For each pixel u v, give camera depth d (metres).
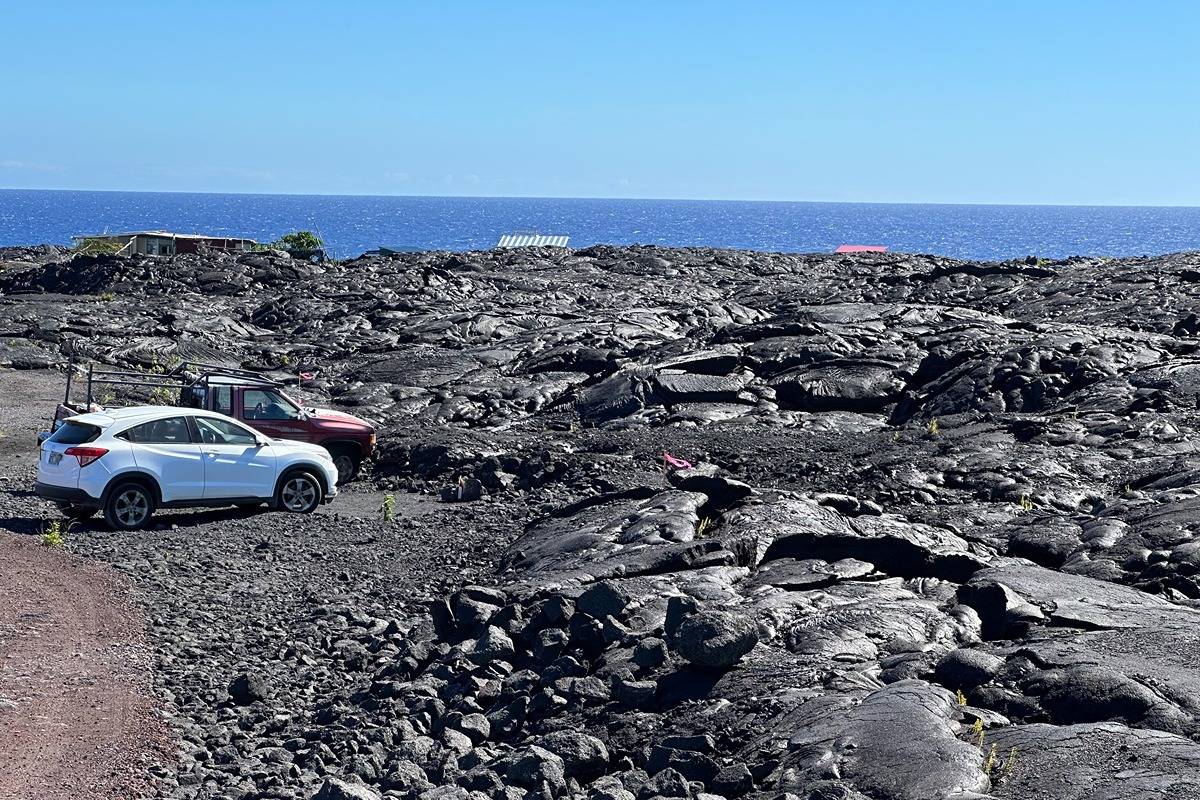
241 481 18.92
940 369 28.64
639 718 8.98
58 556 15.85
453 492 21.23
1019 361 27.16
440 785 8.42
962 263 58.53
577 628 10.86
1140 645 9.18
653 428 27.11
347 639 12.49
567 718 9.30
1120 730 7.37
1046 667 8.78
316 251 71.50
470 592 12.38
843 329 34.09
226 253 64.69
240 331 45.50
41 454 18.17
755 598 11.35
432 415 29.91
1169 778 6.56
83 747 9.29
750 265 63.88
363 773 8.74
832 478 19.66
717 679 9.37
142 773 8.81
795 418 27.28
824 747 7.56
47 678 10.95
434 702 10.05
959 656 8.91
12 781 8.55
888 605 10.88
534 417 29.50
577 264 63.97
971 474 18.94
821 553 12.88
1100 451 20.34
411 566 15.83
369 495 21.81
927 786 6.80
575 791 7.96
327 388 33.56
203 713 10.29
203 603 13.80
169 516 19.11
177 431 18.53
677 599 10.12
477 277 57.91
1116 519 14.98
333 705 10.35
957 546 13.51
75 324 43.47
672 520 13.94
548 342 38.50
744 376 29.97
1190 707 7.88
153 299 52.38
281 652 12.10
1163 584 12.38
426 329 42.41
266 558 16.12
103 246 78.19
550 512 17.72
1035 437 21.81
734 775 7.50
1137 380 25.59
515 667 10.91
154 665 11.50
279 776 8.75
